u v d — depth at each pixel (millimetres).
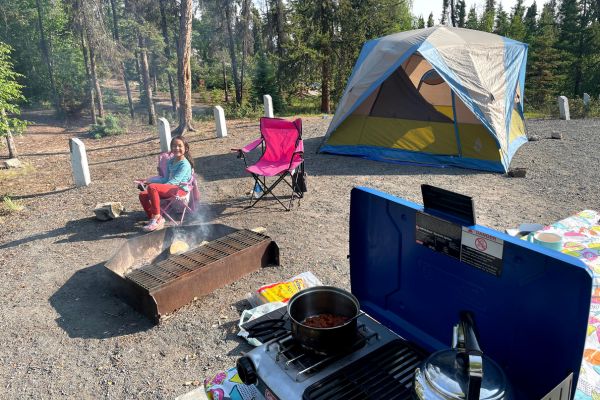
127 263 4375
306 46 23094
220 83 35375
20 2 25672
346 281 4137
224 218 5863
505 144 7656
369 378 1688
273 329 2047
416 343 1995
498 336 1670
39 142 15016
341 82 24219
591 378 1906
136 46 20750
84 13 19297
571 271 1338
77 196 7180
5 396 2893
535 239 2812
